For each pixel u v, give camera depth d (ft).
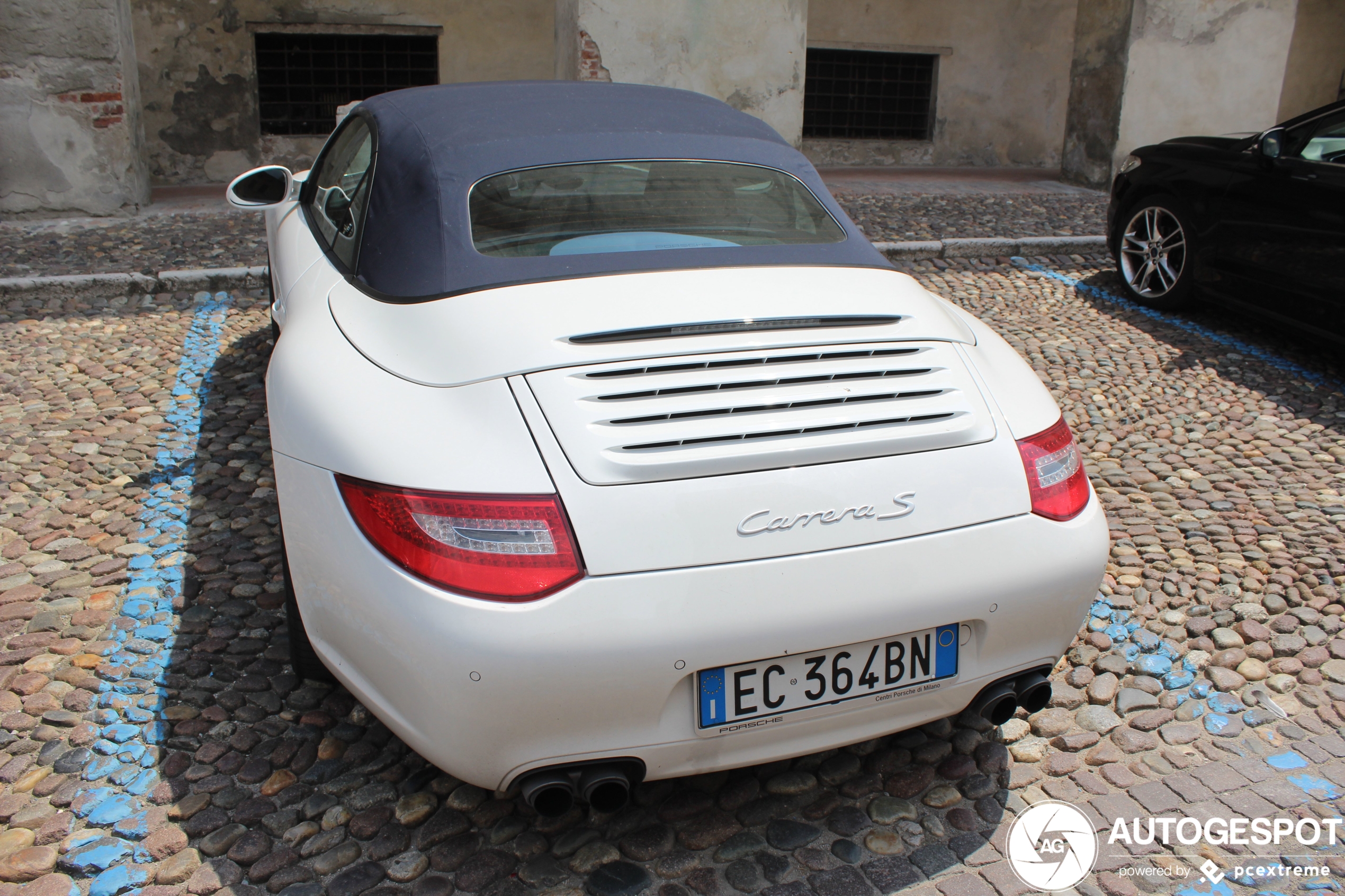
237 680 7.88
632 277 6.86
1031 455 6.38
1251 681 8.40
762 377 6.08
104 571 9.29
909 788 7.13
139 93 24.94
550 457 5.49
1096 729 7.77
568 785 5.58
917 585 5.76
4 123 22.20
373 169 8.46
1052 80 39.29
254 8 30.81
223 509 10.53
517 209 7.48
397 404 5.93
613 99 9.16
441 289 6.79
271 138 32.07
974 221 24.88
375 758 7.13
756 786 7.08
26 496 10.63
